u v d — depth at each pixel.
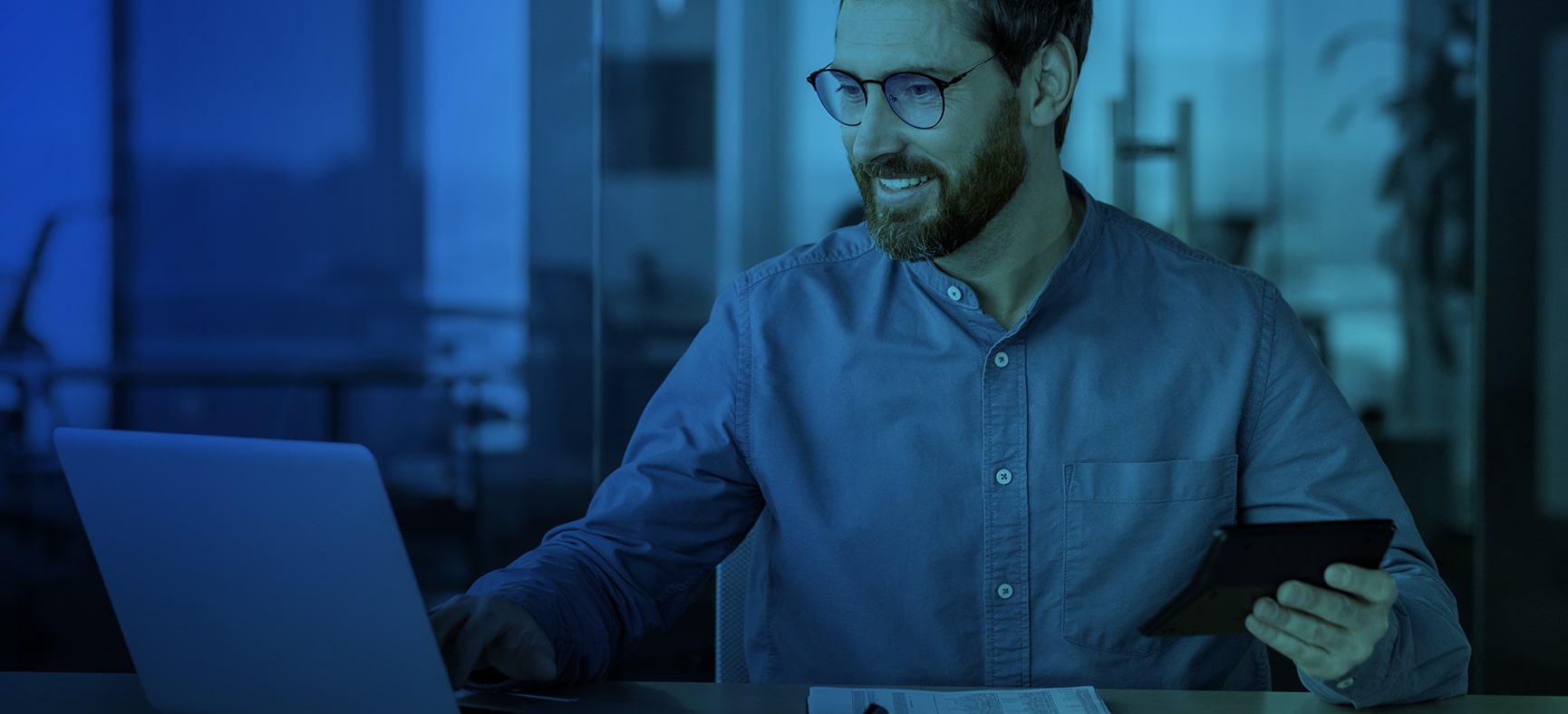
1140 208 2.88
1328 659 0.86
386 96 3.10
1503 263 2.85
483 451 3.17
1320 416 1.20
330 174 3.13
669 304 3.05
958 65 1.09
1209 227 2.87
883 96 1.11
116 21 3.12
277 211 3.15
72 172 3.16
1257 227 2.87
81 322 3.19
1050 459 1.20
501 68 3.08
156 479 0.87
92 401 3.21
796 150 2.99
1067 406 1.20
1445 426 2.90
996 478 1.20
